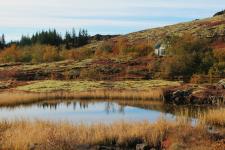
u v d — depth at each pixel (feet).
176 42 294.25
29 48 467.11
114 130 77.66
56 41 622.13
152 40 546.67
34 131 73.36
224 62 255.91
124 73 283.18
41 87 217.77
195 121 100.12
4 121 93.66
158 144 72.74
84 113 133.49
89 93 185.98
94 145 72.59
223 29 480.64
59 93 186.70
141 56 356.38
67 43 615.98
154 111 135.95
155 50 339.77
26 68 324.80
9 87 226.99
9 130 77.92
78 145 69.87
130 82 237.04
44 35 622.13
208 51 276.41
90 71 283.79
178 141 69.67
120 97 181.16
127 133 75.66
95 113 133.28
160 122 81.66
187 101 160.35
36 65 345.31
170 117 114.52
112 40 638.12
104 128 79.30
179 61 264.31
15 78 289.53
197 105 153.69
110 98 182.60
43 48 437.99
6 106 156.46
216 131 80.59
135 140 74.74
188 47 276.41
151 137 74.13
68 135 71.92
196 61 266.16
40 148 64.54
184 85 191.21
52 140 66.33
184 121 86.22
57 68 315.37
